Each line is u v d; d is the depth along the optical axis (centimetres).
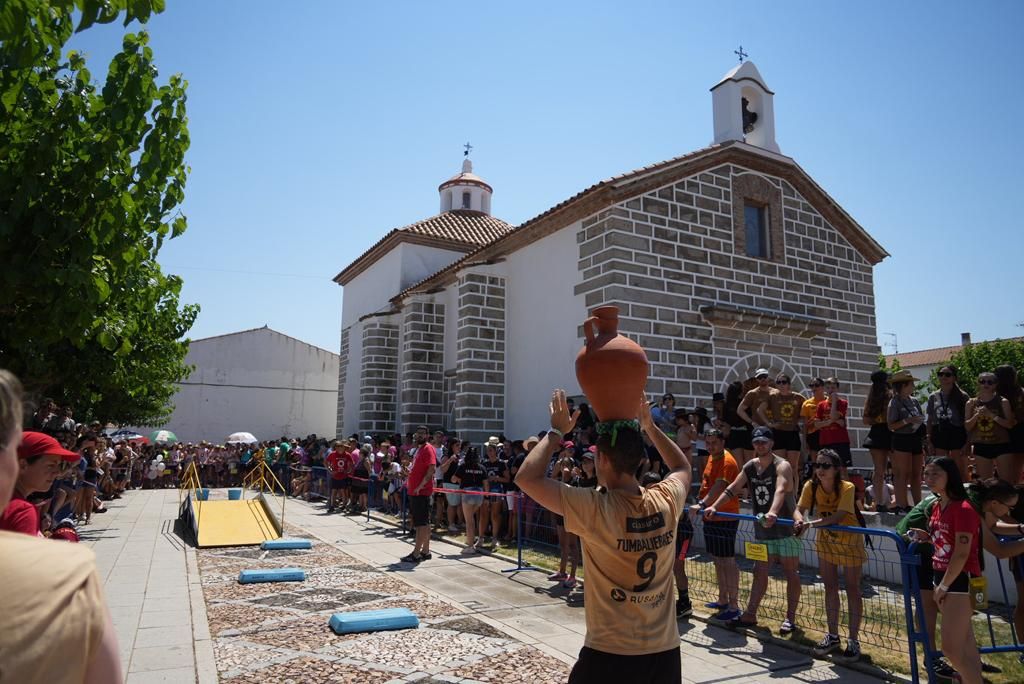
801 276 1734
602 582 307
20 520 384
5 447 169
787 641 674
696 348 1500
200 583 916
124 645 640
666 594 314
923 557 598
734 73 1750
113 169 599
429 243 2431
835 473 665
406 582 940
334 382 3709
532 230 1655
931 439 946
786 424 1108
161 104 630
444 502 1429
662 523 317
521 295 1739
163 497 2233
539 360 1642
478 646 646
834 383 1078
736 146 1630
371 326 2355
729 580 754
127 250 636
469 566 1061
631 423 325
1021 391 847
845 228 1847
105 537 1319
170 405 3081
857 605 634
